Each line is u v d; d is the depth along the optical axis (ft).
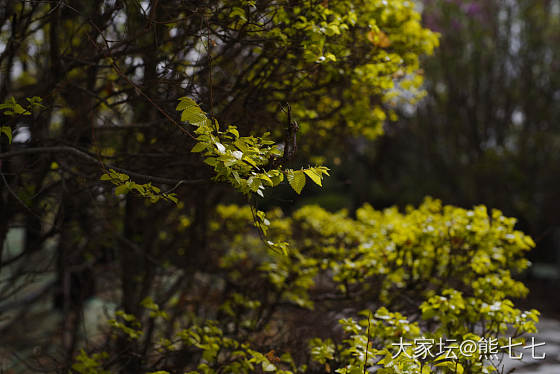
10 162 9.32
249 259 14.80
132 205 12.53
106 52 8.96
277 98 10.63
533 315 8.81
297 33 8.89
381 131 13.38
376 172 32.96
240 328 12.17
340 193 45.47
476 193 33.45
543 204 35.09
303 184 5.67
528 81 33.83
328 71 10.03
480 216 11.70
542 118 33.88
